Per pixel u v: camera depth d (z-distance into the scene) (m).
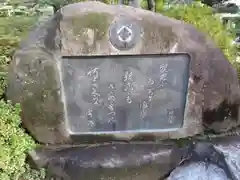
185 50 1.22
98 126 1.29
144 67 1.22
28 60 1.21
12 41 1.76
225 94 1.29
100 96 1.25
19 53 1.22
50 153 1.25
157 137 1.31
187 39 1.22
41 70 1.21
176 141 1.30
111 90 1.25
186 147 1.28
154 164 1.25
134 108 1.27
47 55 1.20
